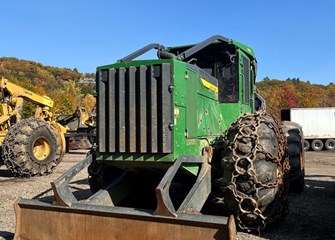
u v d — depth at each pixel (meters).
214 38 5.29
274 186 4.34
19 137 10.93
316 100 61.72
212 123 5.28
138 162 4.38
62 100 50.69
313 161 17.44
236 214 4.40
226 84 5.82
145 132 4.27
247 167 4.29
